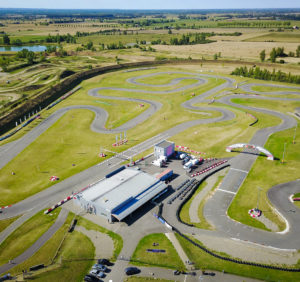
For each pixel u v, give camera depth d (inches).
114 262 2007.9
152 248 2124.8
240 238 2233.0
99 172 3169.3
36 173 3174.2
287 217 2456.9
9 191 2849.4
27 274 1905.8
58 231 2320.4
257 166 3275.1
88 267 1977.1
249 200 2696.9
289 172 3122.5
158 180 2866.6
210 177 3110.2
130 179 2881.4
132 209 2437.3
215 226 2377.0
